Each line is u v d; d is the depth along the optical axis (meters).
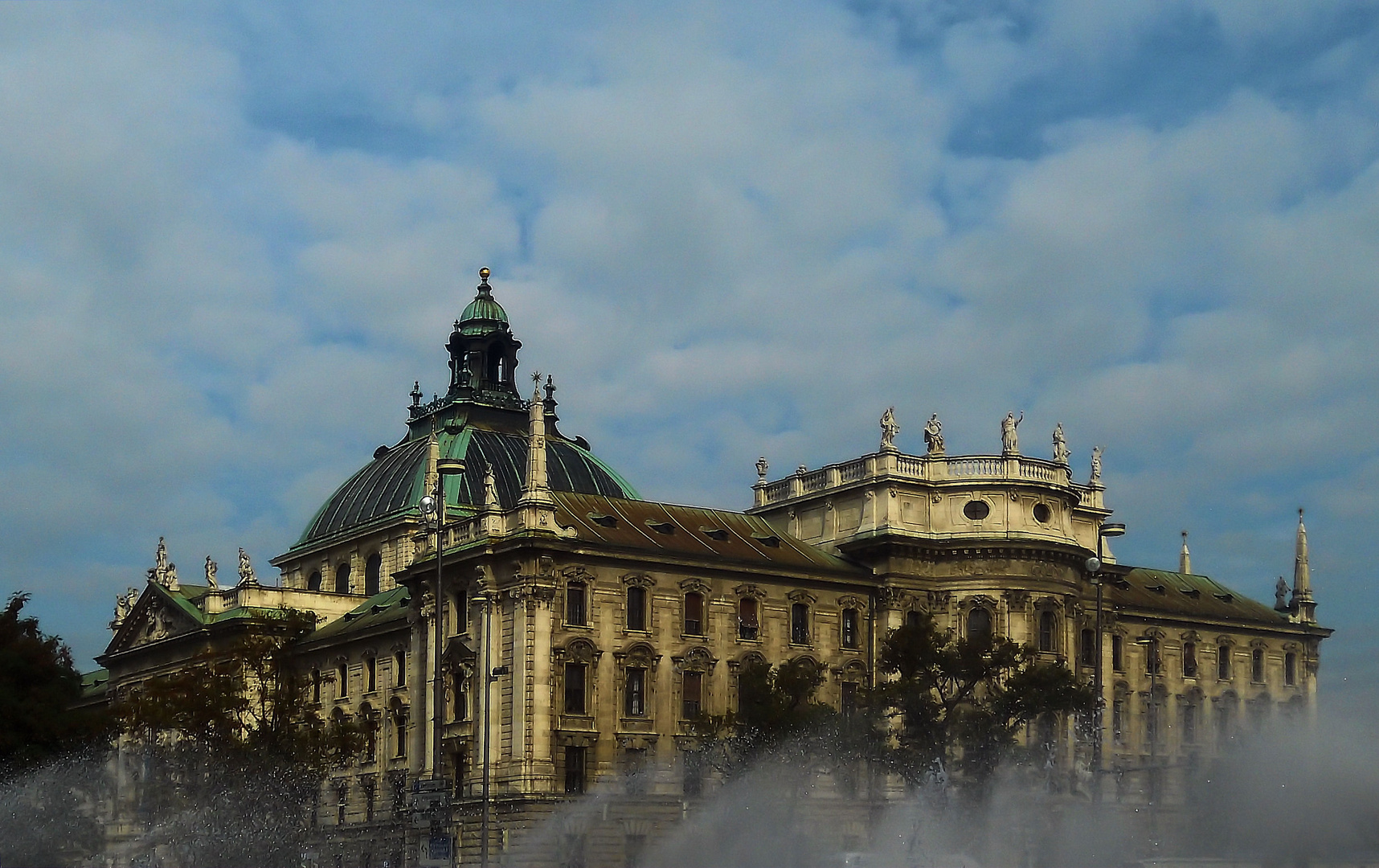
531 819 119.25
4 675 114.12
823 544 141.12
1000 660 118.12
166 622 169.12
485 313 183.25
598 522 130.12
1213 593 166.00
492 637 125.19
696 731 118.94
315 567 174.88
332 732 131.12
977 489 136.00
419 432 182.50
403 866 131.12
